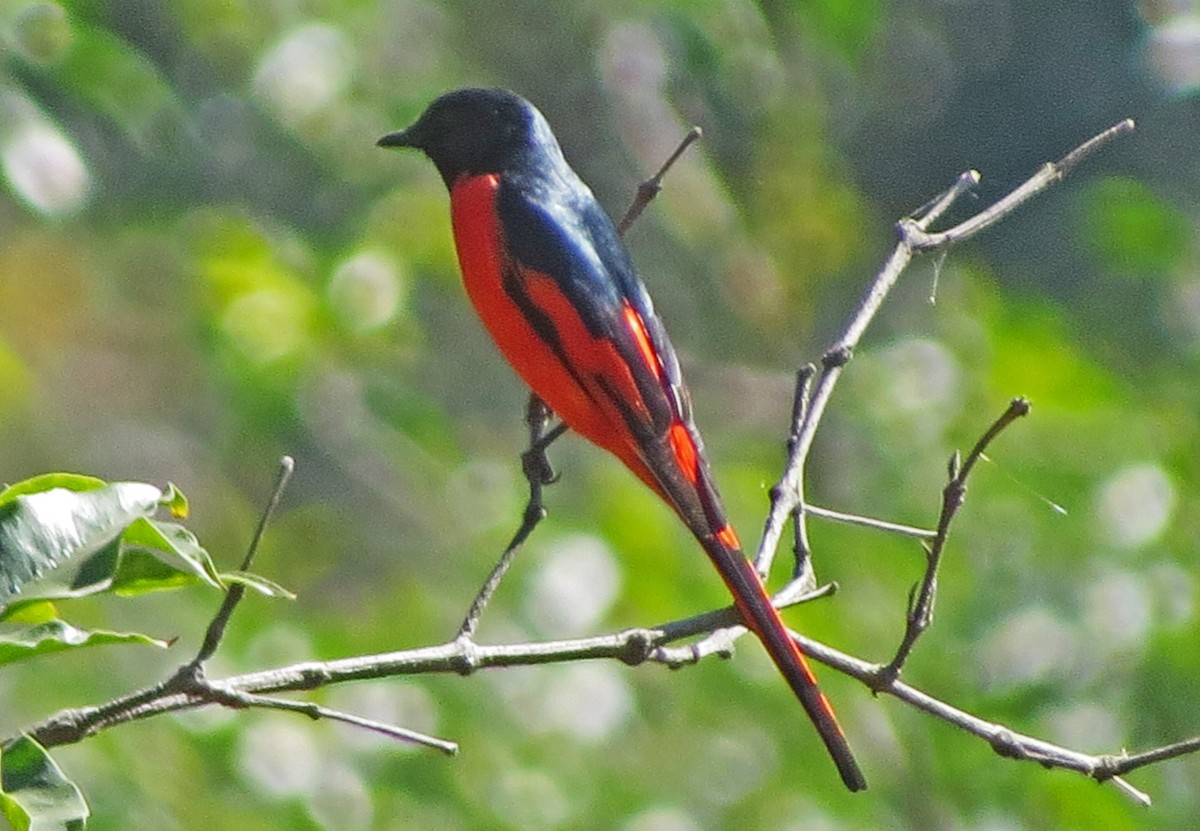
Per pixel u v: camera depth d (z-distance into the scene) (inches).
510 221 306.3
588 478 552.4
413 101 583.8
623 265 308.7
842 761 222.7
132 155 625.6
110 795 380.5
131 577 177.2
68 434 689.0
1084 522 433.4
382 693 416.2
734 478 458.0
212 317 506.6
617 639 223.8
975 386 467.2
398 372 577.6
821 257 633.6
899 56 741.9
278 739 396.8
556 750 417.1
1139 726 416.5
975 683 420.2
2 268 662.5
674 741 433.1
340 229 584.4
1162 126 719.7
